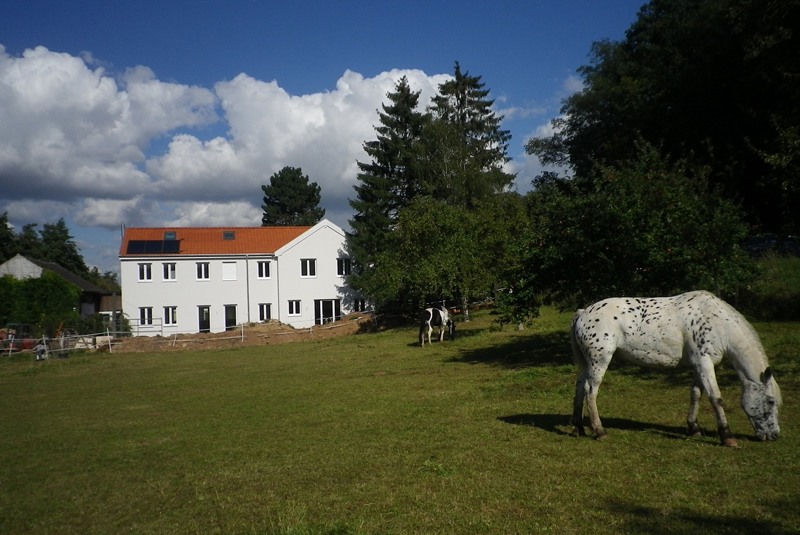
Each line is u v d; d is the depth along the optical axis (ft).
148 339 119.44
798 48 82.99
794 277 68.28
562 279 52.37
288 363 78.02
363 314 143.95
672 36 128.16
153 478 27.48
